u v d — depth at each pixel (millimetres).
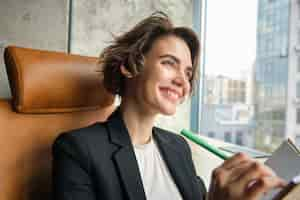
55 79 864
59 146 749
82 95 926
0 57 1218
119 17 1393
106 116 1005
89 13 1341
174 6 1494
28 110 825
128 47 814
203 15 1597
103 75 903
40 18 1271
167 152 879
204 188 938
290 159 542
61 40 1305
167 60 786
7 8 1223
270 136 1269
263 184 403
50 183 862
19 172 809
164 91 780
